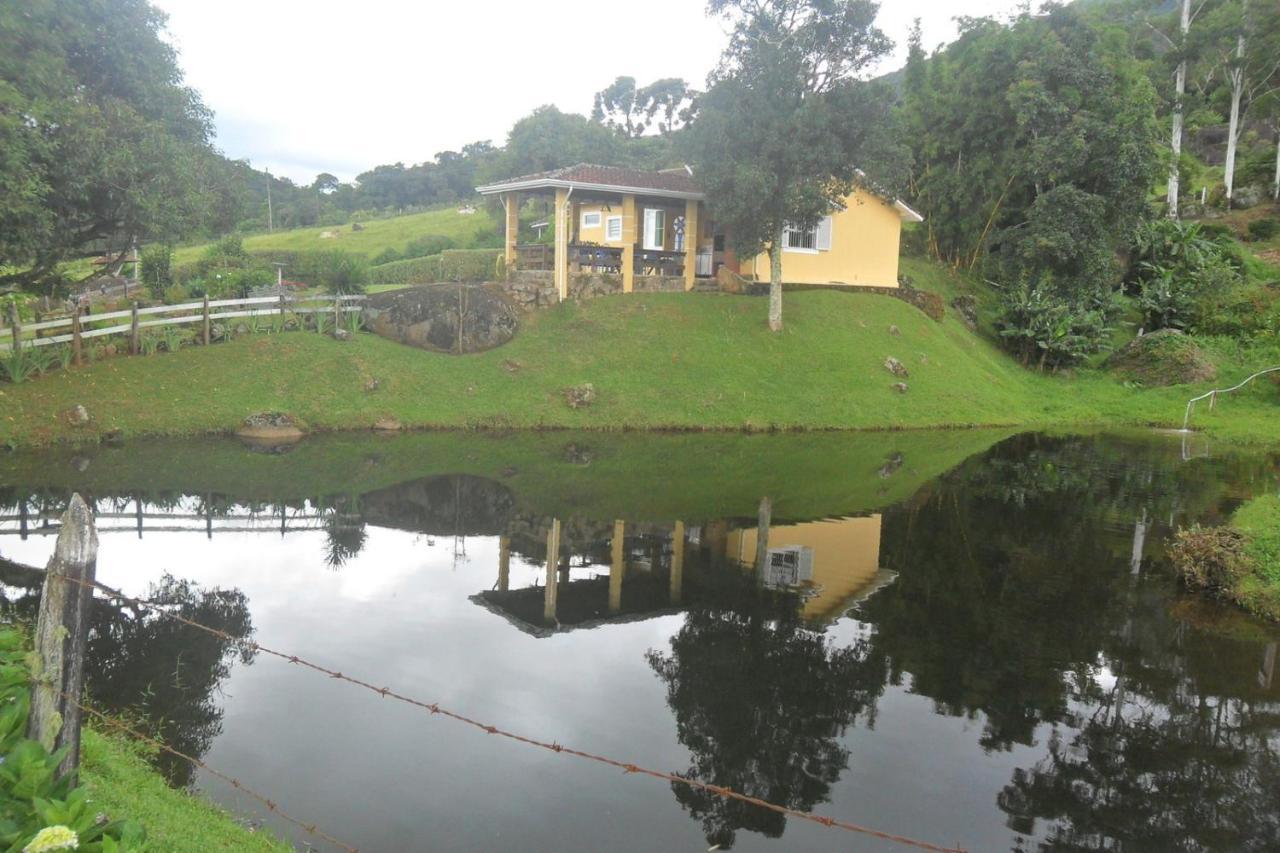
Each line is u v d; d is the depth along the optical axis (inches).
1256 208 1818.4
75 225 689.0
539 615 354.9
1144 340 1206.3
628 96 2674.7
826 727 265.4
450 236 2156.7
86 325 792.9
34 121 589.9
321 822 204.1
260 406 755.4
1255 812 225.1
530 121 1765.5
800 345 991.6
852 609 371.9
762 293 1084.5
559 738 252.8
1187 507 582.6
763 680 298.0
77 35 655.1
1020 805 225.6
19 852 119.6
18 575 370.3
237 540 444.5
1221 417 1034.1
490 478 613.0
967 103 1332.4
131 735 238.5
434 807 213.5
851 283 1167.6
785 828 211.9
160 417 711.7
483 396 844.0
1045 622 362.3
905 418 932.6
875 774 239.0
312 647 314.8
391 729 254.7
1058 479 677.3
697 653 319.9
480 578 400.5
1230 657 328.8
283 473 598.9
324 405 779.4
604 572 415.8
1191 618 371.2
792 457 737.6
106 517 475.2
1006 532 506.6
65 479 552.7
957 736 262.5
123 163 637.3
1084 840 211.0
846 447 796.0
